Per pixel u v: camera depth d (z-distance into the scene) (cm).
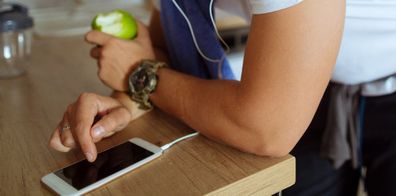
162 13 80
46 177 54
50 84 90
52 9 159
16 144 65
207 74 79
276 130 54
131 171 55
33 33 132
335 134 97
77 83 90
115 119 62
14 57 99
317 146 108
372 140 98
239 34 146
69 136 59
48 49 118
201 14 71
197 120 61
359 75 86
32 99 82
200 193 50
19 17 97
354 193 118
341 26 51
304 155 109
